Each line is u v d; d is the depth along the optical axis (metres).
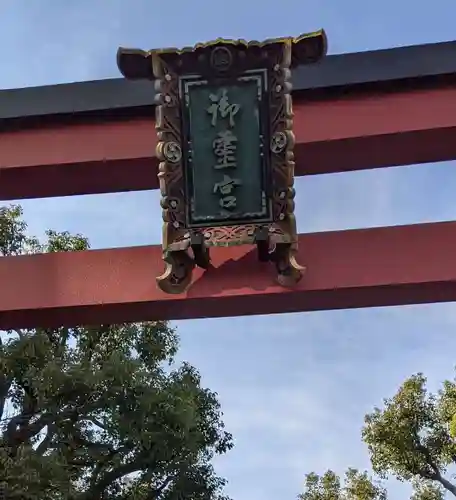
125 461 9.43
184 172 4.37
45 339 8.73
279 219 4.29
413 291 4.71
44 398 8.59
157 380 9.41
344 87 4.91
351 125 4.82
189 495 10.09
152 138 4.98
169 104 4.41
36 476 7.43
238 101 4.40
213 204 4.33
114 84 5.08
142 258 4.91
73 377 8.43
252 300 4.69
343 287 4.61
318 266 4.70
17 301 4.81
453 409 12.30
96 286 4.82
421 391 12.67
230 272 4.68
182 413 9.01
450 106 4.82
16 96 5.10
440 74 4.84
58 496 7.80
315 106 4.93
